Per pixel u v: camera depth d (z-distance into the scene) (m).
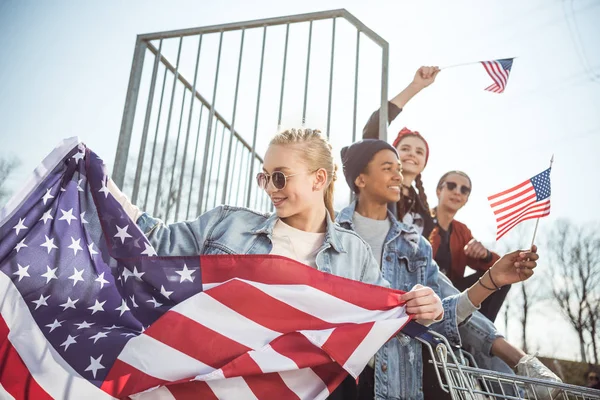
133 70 3.58
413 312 1.72
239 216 2.08
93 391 1.52
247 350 1.61
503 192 2.26
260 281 1.77
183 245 1.99
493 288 2.11
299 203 1.93
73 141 2.00
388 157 3.06
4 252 1.73
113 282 1.85
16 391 1.55
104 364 1.57
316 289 1.77
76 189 1.95
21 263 1.75
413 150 4.04
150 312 1.75
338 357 1.58
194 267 1.82
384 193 3.03
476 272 3.66
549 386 1.47
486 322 2.51
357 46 3.29
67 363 1.59
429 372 2.31
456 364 1.63
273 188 1.93
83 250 1.86
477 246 3.71
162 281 1.79
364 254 2.10
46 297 1.75
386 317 1.73
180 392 1.56
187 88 3.98
